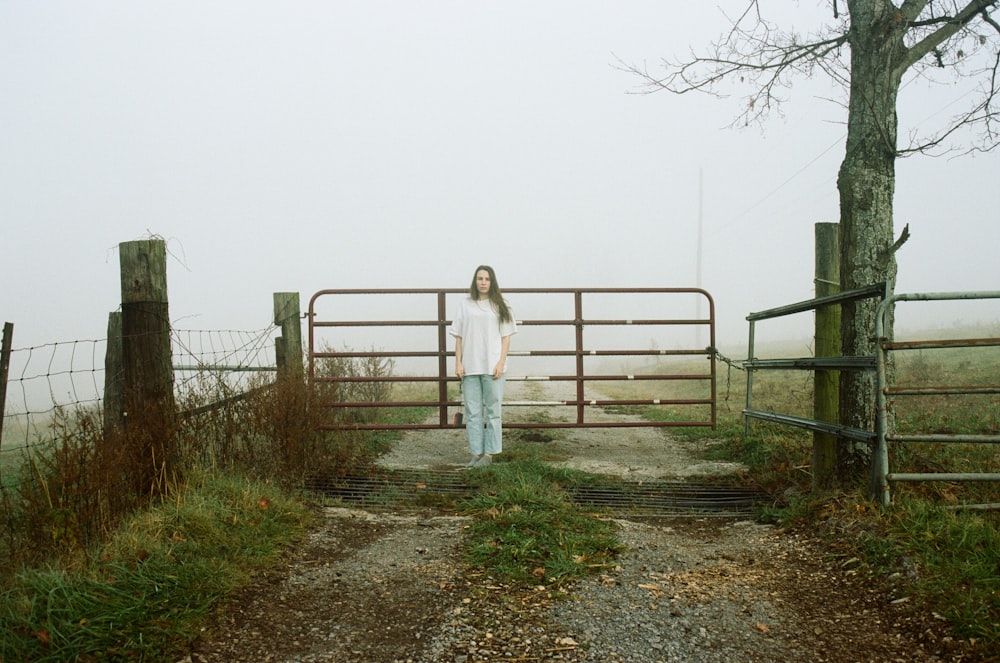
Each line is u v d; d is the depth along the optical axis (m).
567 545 3.87
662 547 4.06
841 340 4.66
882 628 2.90
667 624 3.01
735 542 4.24
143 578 2.98
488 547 3.80
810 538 4.05
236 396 5.11
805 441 6.55
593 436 8.59
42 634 2.53
